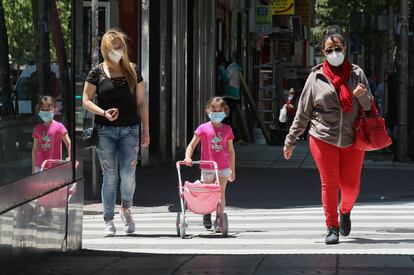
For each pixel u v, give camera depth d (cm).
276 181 3588
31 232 1502
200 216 2669
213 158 2177
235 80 5381
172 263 1620
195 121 5012
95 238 2152
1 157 1370
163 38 3975
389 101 4856
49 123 1611
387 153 5050
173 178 3569
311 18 13412
